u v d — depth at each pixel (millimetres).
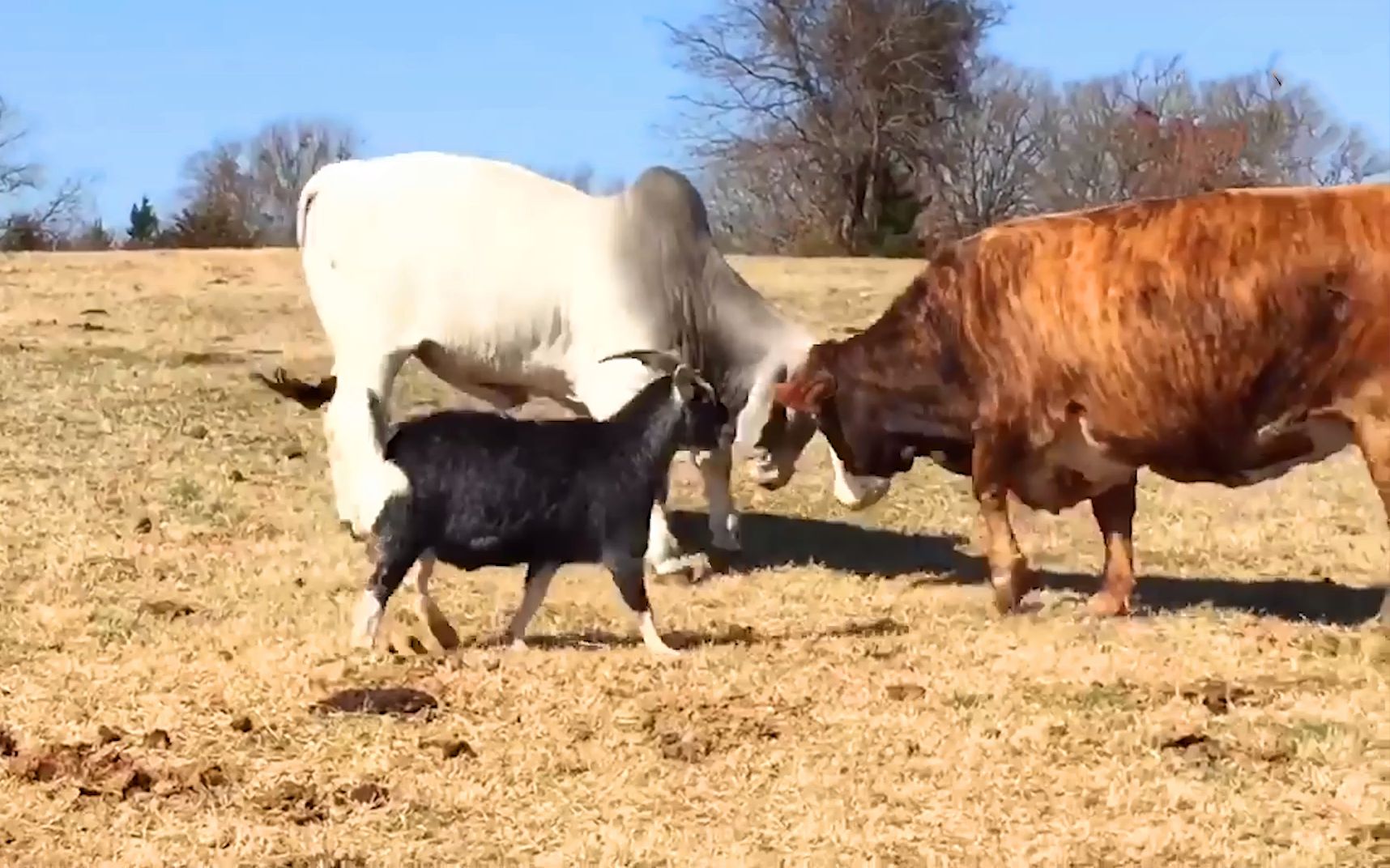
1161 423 8297
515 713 6746
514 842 5484
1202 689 7117
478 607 8742
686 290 9914
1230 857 5332
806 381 9328
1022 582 8812
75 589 8883
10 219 58500
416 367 16875
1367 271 7891
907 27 51406
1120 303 8297
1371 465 7973
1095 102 51625
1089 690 7125
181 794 5836
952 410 9031
